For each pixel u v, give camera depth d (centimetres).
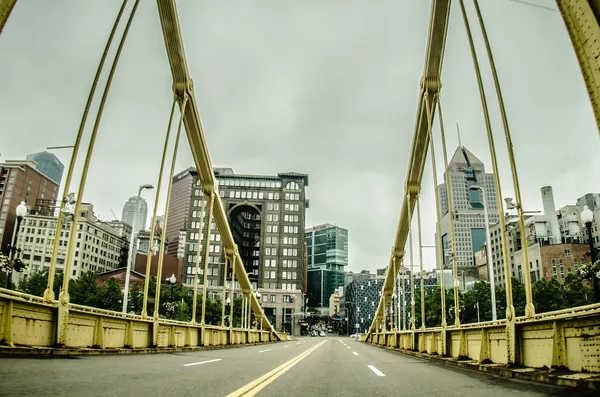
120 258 16375
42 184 15538
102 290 7506
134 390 625
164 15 2173
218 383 761
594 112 552
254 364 1272
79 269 13538
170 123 2284
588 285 6750
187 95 2489
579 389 688
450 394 694
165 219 2077
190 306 8481
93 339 1338
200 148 2931
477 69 1484
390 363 1492
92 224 14312
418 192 3164
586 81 562
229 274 13388
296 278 13812
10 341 994
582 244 10769
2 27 679
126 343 1558
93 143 1438
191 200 13950
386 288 4953
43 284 7769
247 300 4778
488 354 1182
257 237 17462
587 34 552
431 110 2444
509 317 1010
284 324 13400
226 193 14588
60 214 1254
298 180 14750
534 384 804
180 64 2384
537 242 12044
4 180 14350
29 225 13600
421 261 2831
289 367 1209
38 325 1105
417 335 2348
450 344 1650
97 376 763
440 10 2212
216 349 2495
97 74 1457
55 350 1111
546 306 6625
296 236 14225
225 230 3825
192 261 13412
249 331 4144
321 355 2014
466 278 14862
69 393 569
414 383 854
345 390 740
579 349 743
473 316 7400
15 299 1011
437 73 2438
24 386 607
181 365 1112
